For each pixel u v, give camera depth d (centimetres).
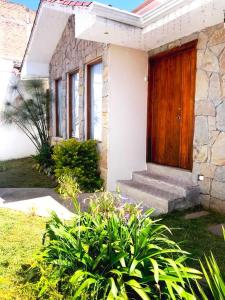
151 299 191
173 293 179
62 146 630
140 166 591
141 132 586
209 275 238
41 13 723
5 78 1011
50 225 247
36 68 970
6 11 1402
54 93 934
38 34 819
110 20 425
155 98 576
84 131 685
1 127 1052
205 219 388
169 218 394
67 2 488
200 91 439
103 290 194
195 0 346
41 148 877
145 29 448
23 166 926
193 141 458
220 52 402
